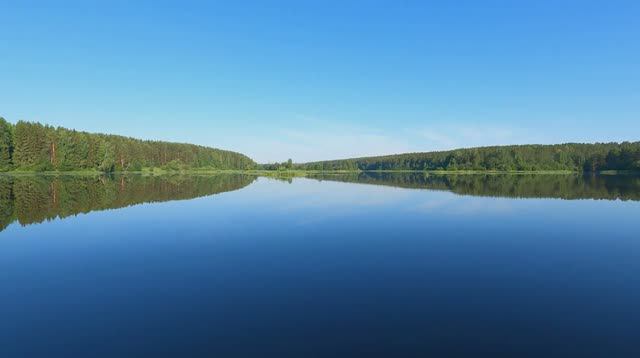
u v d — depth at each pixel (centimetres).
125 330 1088
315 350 975
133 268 1681
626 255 1906
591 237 2322
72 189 5697
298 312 1202
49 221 2880
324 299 1306
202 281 1501
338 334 1055
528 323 1124
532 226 2692
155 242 2191
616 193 5172
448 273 1606
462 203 4078
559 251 1995
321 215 3200
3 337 1055
